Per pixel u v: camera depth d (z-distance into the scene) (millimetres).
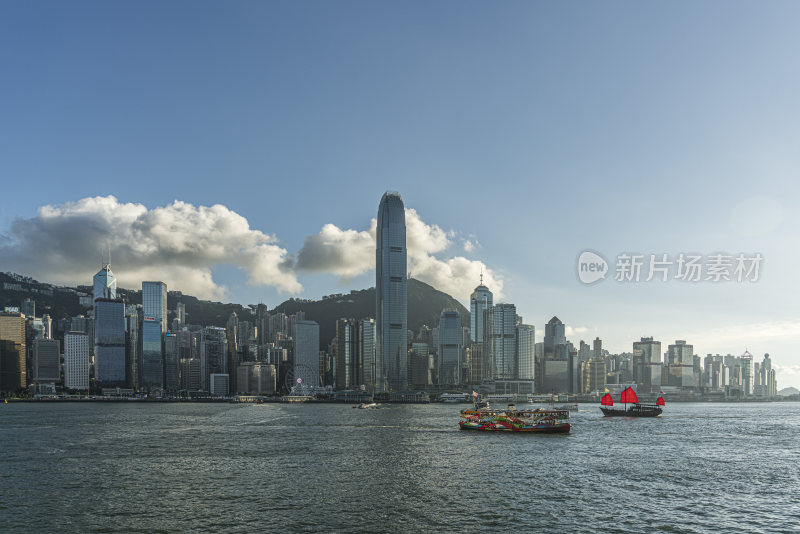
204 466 128500
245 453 150625
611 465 131000
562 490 102250
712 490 104125
